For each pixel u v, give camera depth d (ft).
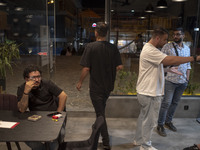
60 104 7.73
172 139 10.25
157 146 9.55
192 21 12.50
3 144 9.39
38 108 7.59
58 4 40.09
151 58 7.73
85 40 28.37
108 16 12.11
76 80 20.95
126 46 12.47
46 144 5.85
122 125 11.74
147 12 12.19
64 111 7.89
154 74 7.89
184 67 10.21
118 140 10.04
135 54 12.57
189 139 10.27
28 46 29.68
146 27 12.33
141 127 9.31
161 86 8.12
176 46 10.26
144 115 8.40
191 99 12.64
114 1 12.01
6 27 33.78
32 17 35.83
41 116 6.74
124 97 12.60
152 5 12.11
